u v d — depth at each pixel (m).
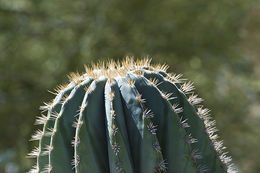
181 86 3.80
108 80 3.48
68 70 16.34
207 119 3.82
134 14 16.62
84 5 16.48
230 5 16.92
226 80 18.38
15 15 16.53
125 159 3.29
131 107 3.38
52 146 3.52
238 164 17.86
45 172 3.66
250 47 18.89
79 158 3.37
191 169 3.42
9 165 15.87
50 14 16.72
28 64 16.53
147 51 16.56
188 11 16.66
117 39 16.53
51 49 16.67
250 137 18.47
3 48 16.50
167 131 3.42
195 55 17.12
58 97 3.70
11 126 16.45
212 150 3.60
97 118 3.44
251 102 18.50
